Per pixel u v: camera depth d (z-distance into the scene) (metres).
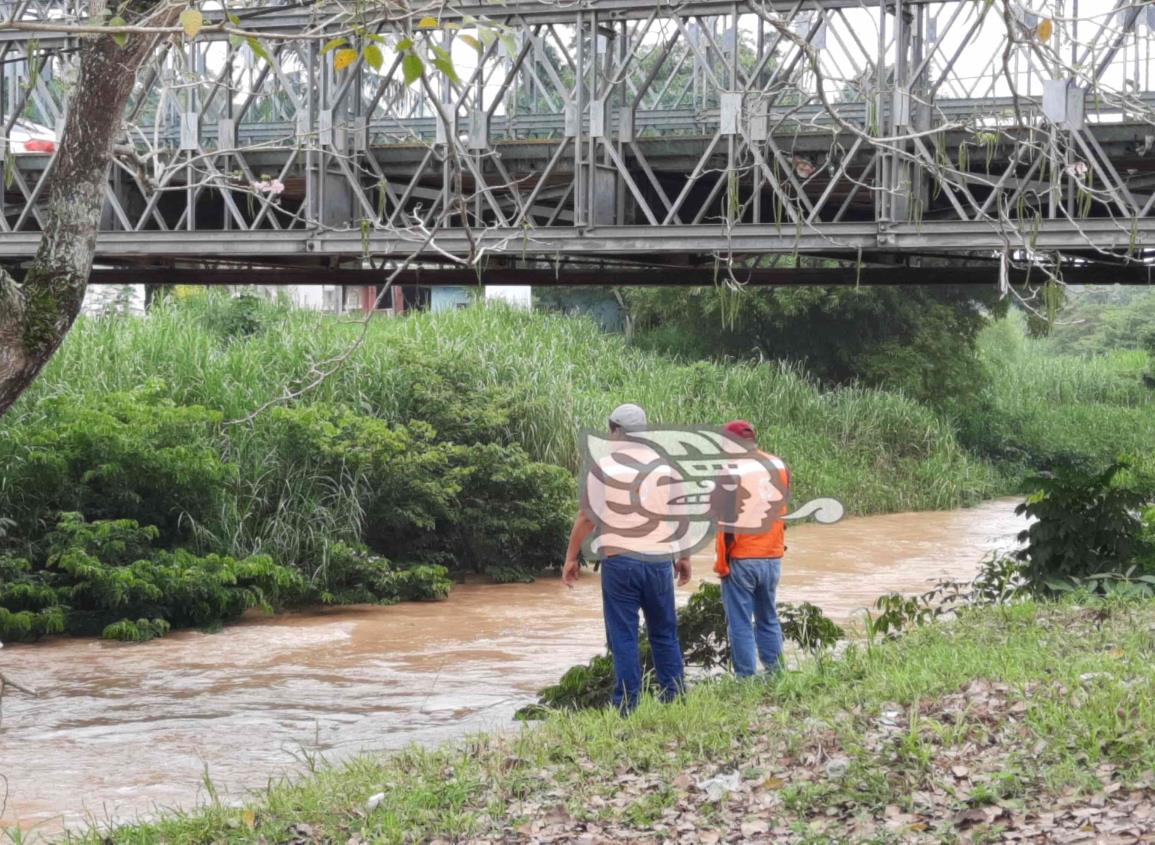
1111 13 8.26
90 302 28.52
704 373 33.91
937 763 6.74
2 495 16.38
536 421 22.83
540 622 16.50
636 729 8.00
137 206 21.02
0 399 7.93
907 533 26.72
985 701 7.62
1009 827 6.00
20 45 17.16
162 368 20.34
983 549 23.91
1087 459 41.06
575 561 8.83
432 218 18.98
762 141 15.59
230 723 11.11
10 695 12.35
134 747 10.23
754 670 9.35
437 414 21.34
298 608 17.69
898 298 39.84
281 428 19.05
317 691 12.48
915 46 15.70
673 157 18.50
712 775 7.07
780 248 15.73
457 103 15.95
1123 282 19.42
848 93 18.94
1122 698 7.28
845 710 7.86
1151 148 16.98
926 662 8.73
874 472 32.66
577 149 16.50
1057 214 18.38
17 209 22.05
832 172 19.08
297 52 17.42
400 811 6.88
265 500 18.47
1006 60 7.17
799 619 10.68
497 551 20.45
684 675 9.23
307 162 17.27
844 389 38.00
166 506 17.42
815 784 6.68
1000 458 40.19
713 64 23.20
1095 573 11.55
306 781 7.84
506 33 6.55
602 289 41.12
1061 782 6.34
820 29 15.38
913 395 39.66
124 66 7.92
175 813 7.82
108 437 16.81
